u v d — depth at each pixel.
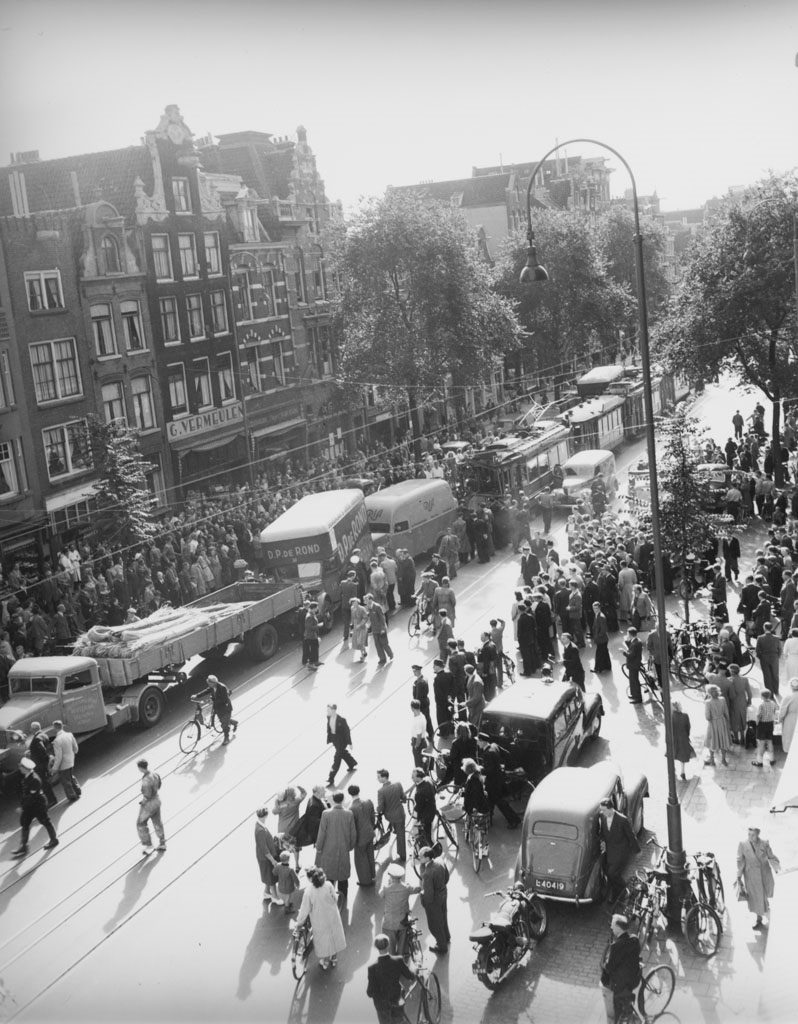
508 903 14.84
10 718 22.72
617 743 21.95
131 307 44.19
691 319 45.91
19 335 38.19
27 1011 15.08
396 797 18.06
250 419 52.22
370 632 30.23
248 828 19.94
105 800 21.72
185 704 26.84
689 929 14.75
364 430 63.06
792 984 12.20
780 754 20.81
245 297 52.91
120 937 16.78
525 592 28.53
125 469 36.69
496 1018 13.83
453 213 56.19
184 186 47.44
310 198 58.53
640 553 32.16
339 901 17.09
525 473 44.69
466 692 23.75
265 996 14.94
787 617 26.47
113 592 33.50
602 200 121.62
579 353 74.88
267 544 32.34
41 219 39.41
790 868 13.87
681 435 28.16
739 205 45.53
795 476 44.88
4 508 37.25
